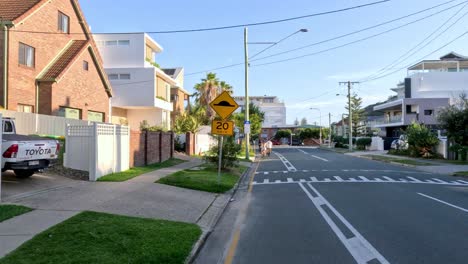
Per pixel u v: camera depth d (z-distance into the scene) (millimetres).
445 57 73062
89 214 9203
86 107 30219
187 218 10273
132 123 45625
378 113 99562
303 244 7863
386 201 13031
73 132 16422
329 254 7160
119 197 11898
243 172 24250
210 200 13281
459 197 13914
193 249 7320
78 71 29047
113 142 17438
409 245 7684
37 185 12883
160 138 25500
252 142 77750
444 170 25016
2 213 8875
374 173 23125
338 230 8992
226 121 15578
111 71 42312
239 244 7980
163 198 12531
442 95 63812
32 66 25281
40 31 26016
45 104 25594
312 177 21016
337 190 15828
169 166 23328
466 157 31828
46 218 8727
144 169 19969
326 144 97062
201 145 39656
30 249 6590
